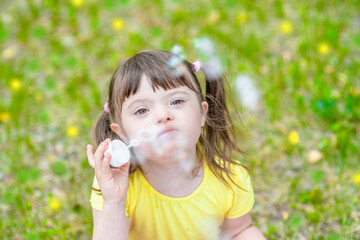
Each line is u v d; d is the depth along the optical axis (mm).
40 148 2373
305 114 2406
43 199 2064
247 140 2297
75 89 2730
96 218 1405
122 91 1314
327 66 2662
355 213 1857
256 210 1958
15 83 2723
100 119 1550
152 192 1412
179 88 1293
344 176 2031
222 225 1540
